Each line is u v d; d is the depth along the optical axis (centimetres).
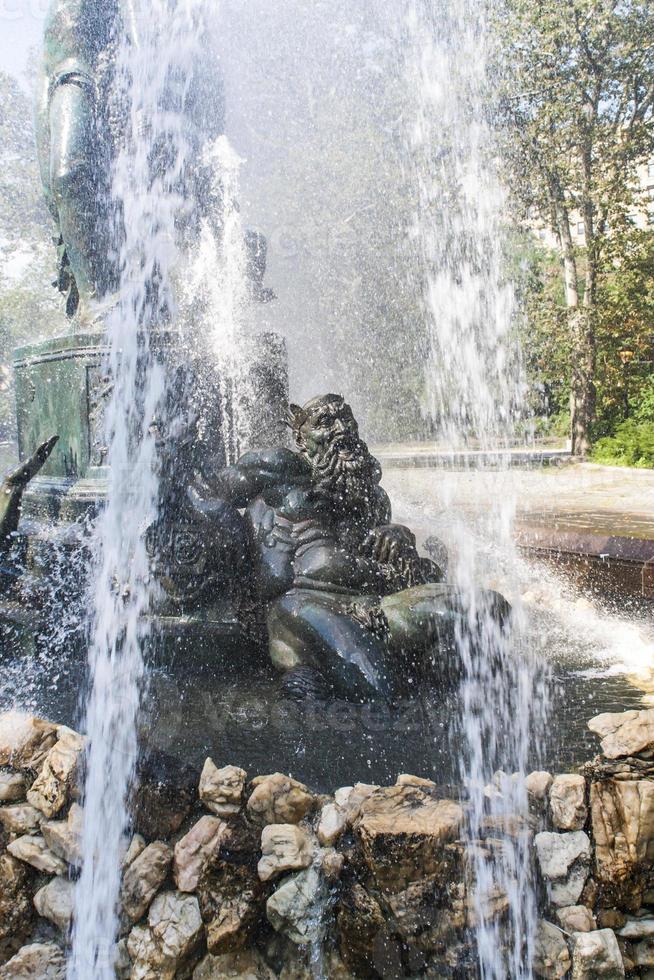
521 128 2123
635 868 219
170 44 507
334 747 284
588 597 536
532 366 2297
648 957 217
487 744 285
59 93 497
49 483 464
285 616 346
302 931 218
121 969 226
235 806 236
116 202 497
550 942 214
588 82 2083
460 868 216
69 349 459
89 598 409
